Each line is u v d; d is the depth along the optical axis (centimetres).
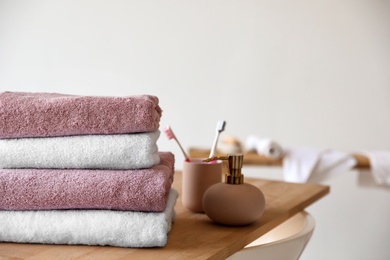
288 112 260
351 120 253
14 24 299
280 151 207
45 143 78
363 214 253
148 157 77
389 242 251
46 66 296
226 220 89
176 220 95
